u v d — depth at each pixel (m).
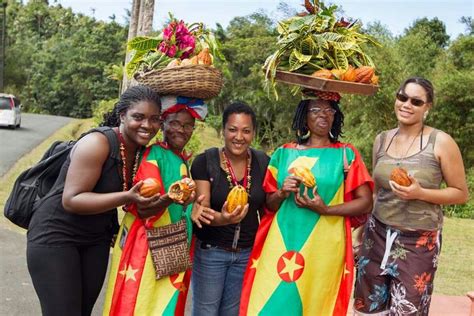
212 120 28.36
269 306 3.86
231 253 3.97
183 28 3.79
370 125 21.47
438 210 3.93
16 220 3.66
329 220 3.87
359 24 4.08
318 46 3.83
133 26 11.79
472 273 8.43
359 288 4.19
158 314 3.52
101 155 3.37
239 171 3.95
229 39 34.16
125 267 3.51
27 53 62.72
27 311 5.56
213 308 4.00
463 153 21.00
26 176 3.66
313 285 3.89
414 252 3.89
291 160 3.93
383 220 4.01
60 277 3.44
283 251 3.88
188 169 3.79
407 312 3.89
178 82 3.56
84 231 3.52
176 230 3.60
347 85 3.68
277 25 4.03
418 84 3.87
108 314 3.50
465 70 22.44
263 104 27.78
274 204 3.88
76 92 57.34
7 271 6.69
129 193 3.28
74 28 68.19
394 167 3.93
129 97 3.40
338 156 3.88
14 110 28.53
